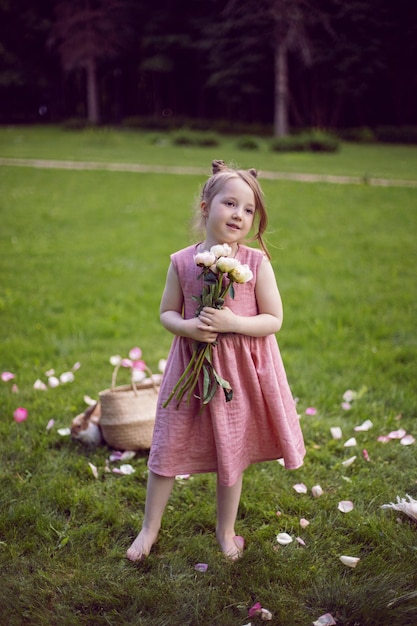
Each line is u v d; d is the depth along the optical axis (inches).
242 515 101.7
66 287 236.7
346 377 153.6
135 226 359.9
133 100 1617.9
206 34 1338.6
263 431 89.7
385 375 153.6
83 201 447.8
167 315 87.0
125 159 735.7
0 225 361.1
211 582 85.1
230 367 84.7
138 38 1441.9
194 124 1274.6
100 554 91.5
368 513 100.9
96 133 1070.4
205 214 87.6
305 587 84.7
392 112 1381.6
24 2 1445.6
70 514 100.7
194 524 98.0
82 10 1326.3
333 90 1330.0
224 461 85.0
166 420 86.9
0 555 90.2
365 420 132.3
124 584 84.4
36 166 657.0
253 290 86.3
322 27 1242.0
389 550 90.8
